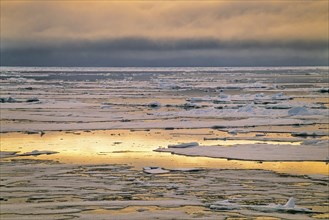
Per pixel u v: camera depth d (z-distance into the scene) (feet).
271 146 108.27
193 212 61.57
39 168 87.81
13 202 65.92
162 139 123.13
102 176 81.92
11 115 175.94
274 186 75.15
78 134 132.26
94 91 321.32
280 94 254.47
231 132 133.39
